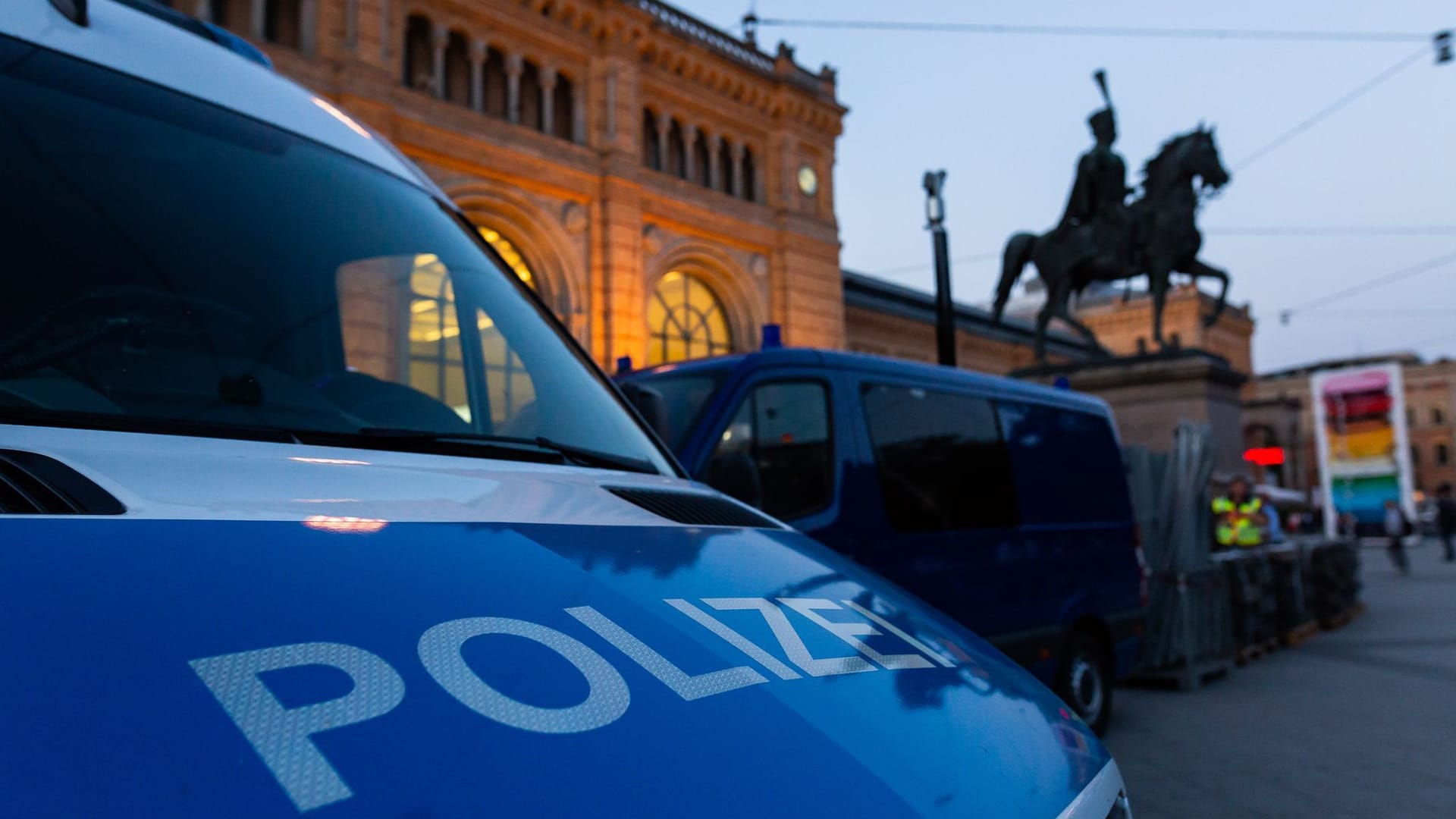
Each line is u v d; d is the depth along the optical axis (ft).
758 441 14.34
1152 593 25.52
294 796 1.81
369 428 5.02
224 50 6.54
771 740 2.65
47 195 4.67
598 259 60.64
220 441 3.93
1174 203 47.19
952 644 4.37
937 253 32.45
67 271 4.51
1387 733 19.48
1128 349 148.05
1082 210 49.73
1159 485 26.71
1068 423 20.86
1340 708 22.00
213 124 5.85
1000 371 101.71
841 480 14.87
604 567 3.39
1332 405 87.25
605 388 7.05
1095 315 151.12
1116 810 3.78
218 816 1.70
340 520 3.00
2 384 3.88
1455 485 223.30
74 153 4.92
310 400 5.07
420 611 2.54
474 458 4.93
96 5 5.68
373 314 5.97
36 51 5.12
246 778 1.80
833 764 2.67
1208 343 152.66
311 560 2.62
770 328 15.94
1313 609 36.52
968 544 16.60
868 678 3.37
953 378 18.03
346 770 1.91
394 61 51.24
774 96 74.02
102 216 4.84
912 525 15.74
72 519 2.42
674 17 67.82
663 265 65.00
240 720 1.92
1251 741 19.01
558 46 60.18
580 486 4.71
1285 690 24.45
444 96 54.95
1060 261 50.44
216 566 2.41
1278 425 151.02
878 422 15.90
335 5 49.24
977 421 18.06
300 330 5.42
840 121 79.00
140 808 1.66
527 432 6.00
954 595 16.07
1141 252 48.37
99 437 3.46
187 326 4.81
